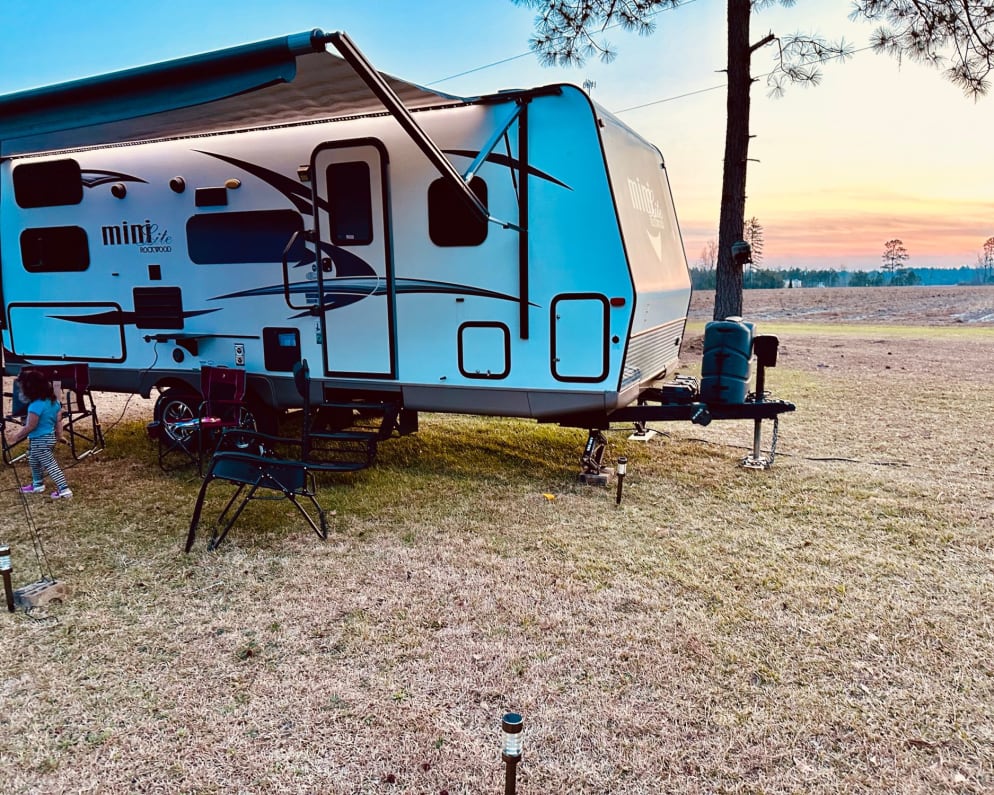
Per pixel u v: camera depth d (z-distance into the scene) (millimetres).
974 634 3262
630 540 4438
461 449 6742
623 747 2545
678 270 6930
